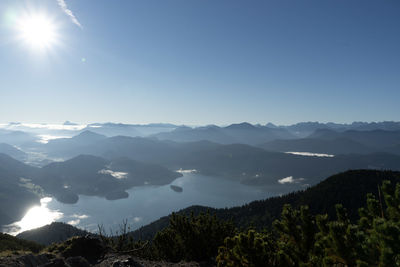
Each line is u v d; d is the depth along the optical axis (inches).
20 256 424.2
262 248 264.5
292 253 265.7
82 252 592.1
